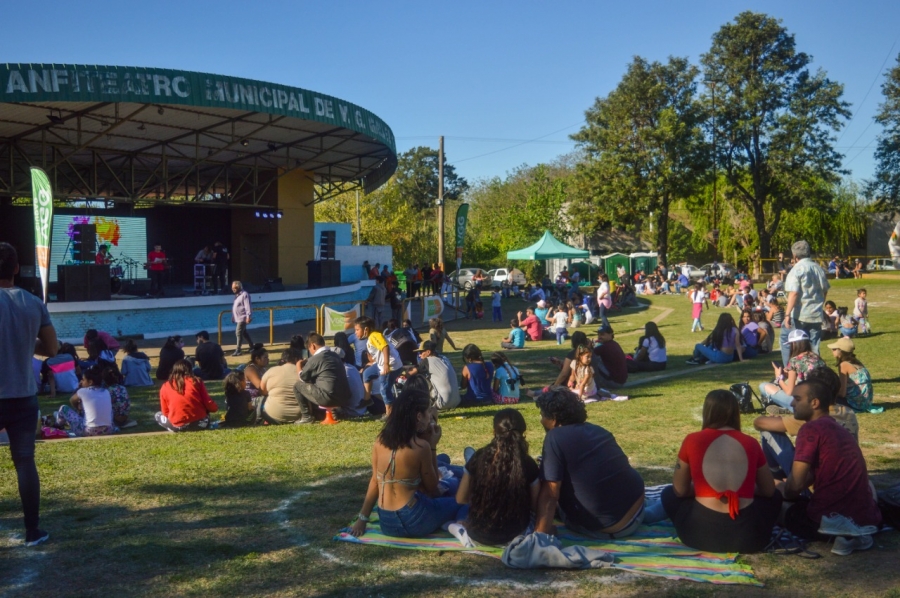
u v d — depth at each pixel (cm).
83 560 472
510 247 6253
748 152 5509
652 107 5353
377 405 1002
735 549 461
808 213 6056
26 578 445
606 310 2658
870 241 6712
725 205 6231
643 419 896
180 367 916
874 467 646
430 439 516
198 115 2245
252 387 1049
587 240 6378
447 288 3503
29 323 482
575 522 486
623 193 5275
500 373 1055
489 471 476
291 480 657
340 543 497
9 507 584
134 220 3083
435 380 955
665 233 5428
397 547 485
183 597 418
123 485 645
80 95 1770
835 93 5231
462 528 491
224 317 2489
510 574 442
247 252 3341
